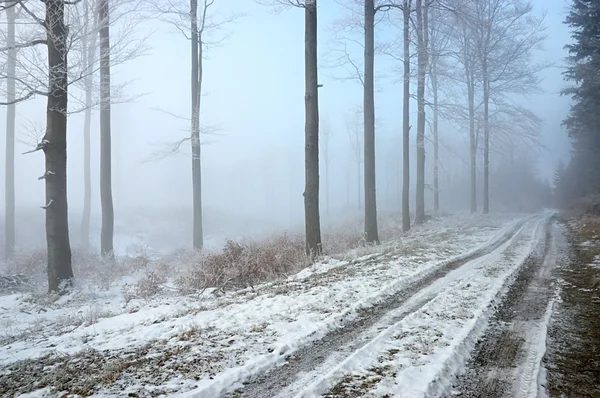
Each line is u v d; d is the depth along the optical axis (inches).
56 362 180.4
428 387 145.1
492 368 166.7
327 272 365.4
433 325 216.8
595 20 860.6
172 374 158.4
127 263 512.1
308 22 442.0
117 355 183.3
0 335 246.7
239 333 208.5
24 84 354.0
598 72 850.1
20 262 501.4
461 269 376.2
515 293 294.5
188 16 616.4
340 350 184.7
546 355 181.2
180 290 346.6
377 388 145.0
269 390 145.8
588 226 693.3
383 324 222.5
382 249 492.7
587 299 275.7
